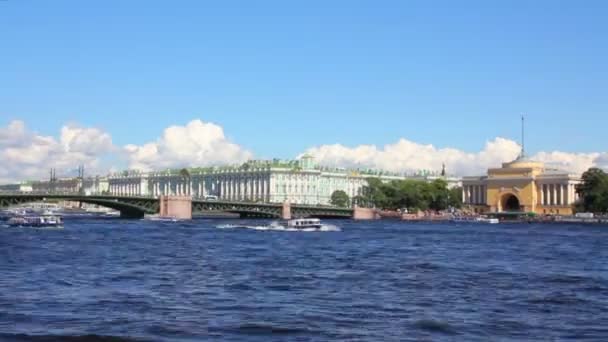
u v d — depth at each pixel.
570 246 103.00
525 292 47.72
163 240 107.94
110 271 59.66
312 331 33.41
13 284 49.56
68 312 38.03
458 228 182.12
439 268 64.88
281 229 158.62
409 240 117.19
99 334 32.12
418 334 32.97
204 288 48.62
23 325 34.12
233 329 33.69
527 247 100.00
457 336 32.66
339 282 52.88
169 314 37.75
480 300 43.81
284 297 44.56
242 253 82.88
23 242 97.06
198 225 172.12
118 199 197.62
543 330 34.19
